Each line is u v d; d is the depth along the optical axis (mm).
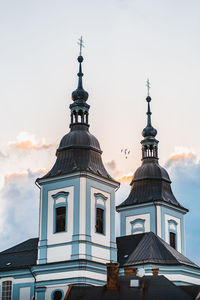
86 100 75875
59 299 65500
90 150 71938
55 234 68375
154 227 83188
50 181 70688
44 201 70625
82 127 74000
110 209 71438
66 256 66688
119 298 53156
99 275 66812
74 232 67000
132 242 74125
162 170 88062
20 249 77750
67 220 68062
